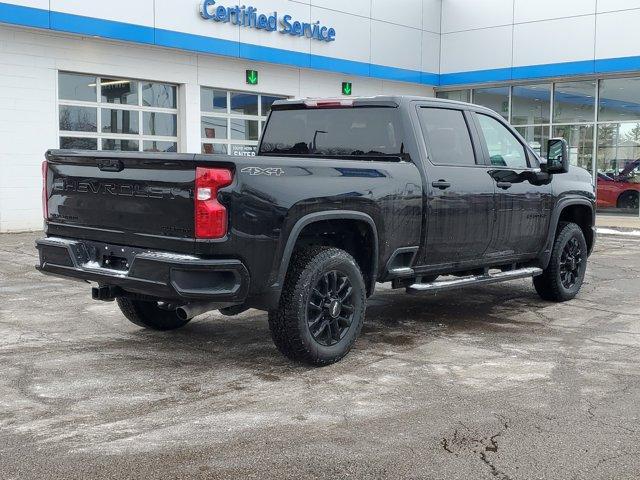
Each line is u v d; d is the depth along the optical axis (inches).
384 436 154.2
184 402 175.5
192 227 178.1
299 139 258.7
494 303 303.0
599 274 382.6
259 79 696.4
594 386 189.5
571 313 283.1
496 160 268.5
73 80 566.3
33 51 537.0
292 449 146.9
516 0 788.0
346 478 134.3
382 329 253.9
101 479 133.2
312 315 201.9
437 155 241.6
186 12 610.9
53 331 245.1
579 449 147.8
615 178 751.7
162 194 183.0
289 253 191.5
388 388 187.0
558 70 761.6
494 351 224.7
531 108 812.0
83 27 543.8
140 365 206.5
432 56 851.4
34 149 542.9
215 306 193.3
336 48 745.0
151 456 143.1
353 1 757.3
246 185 181.2
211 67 655.1
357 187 208.5
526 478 134.5
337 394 181.9
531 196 276.7
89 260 203.5
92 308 282.0
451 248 245.6
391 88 836.6
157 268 180.9
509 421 163.5
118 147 599.5
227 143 682.8
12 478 133.2
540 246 288.0
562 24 755.4
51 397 178.1
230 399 177.8
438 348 227.9
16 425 159.3
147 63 607.5
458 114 255.3
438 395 181.5
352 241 221.6
